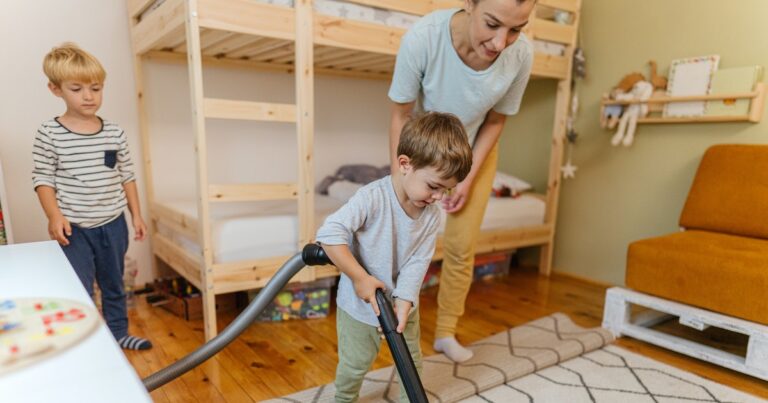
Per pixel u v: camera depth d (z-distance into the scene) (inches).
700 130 90.2
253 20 64.4
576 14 103.0
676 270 69.9
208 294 68.4
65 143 58.4
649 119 95.4
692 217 84.3
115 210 63.4
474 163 60.5
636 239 101.8
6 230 70.4
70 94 56.8
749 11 82.7
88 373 17.7
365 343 45.0
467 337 75.0
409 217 42.3
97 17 85.5
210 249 67.9
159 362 63.4
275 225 73.9
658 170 97.0
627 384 60.8
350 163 120.2
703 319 66.6
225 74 98.3
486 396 57.2
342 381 47.3
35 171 58.2
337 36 71.0
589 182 109.8
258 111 67.7
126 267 87.7
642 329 75.5
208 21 61.6
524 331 76.2
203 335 72.6
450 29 49.9
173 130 95.3
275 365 63.9
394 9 74.7
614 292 77.7
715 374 65.3
